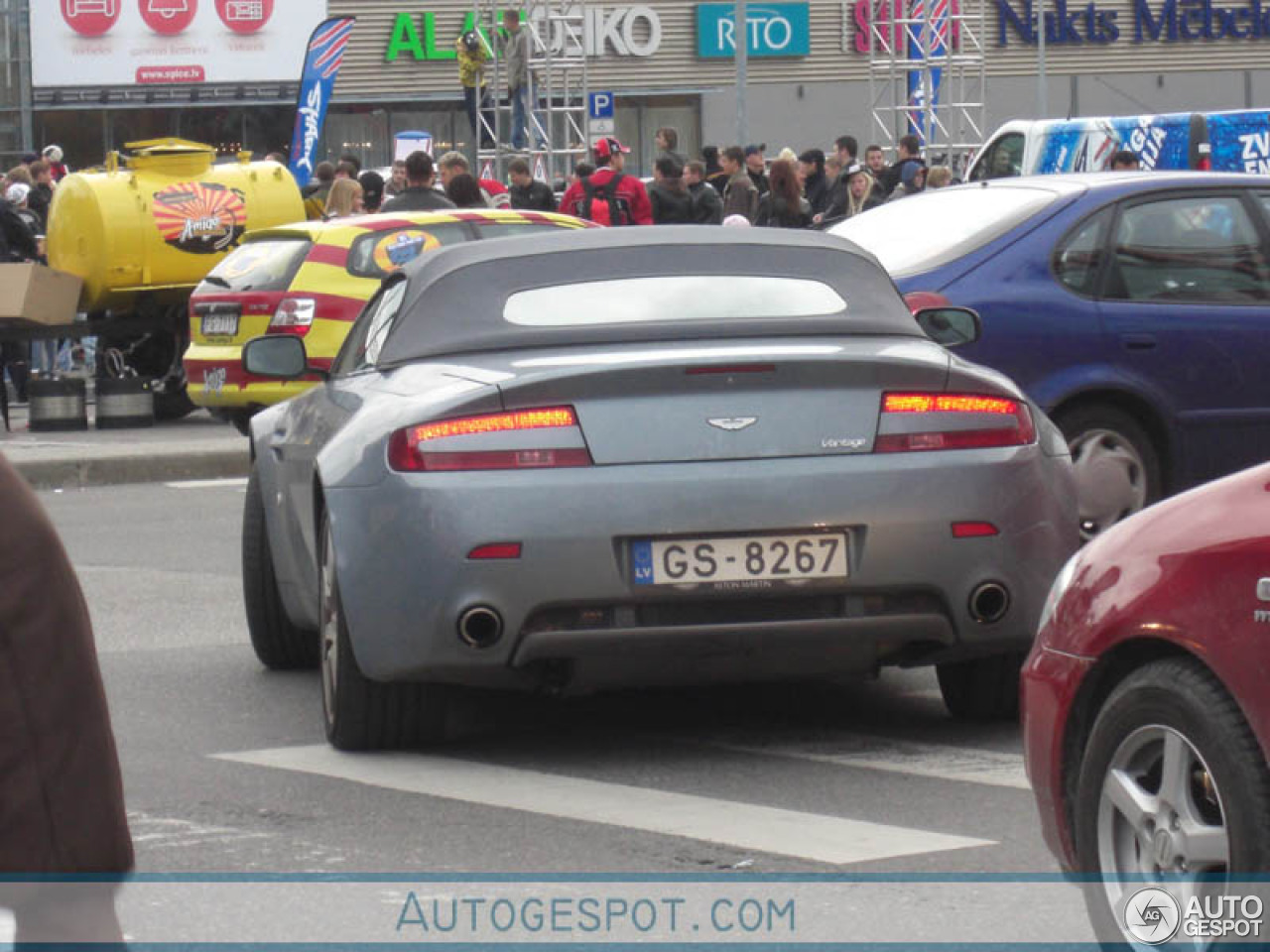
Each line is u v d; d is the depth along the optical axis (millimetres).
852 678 21703
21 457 43281
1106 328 27562
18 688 5602
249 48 130375
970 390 17312
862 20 139375
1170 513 11539
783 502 16656
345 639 17875
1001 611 17172
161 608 27375
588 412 16734
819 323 18594
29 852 5586
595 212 59750
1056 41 142500
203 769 17953
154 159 55875
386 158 135875
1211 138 67250
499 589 16516
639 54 137250
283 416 21828
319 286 43875
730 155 63344
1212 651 10820
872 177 63844
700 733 19062
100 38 128750
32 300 53719
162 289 55344
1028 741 12367
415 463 16781
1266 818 10617
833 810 15992
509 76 89750
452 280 19000
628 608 16656
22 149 128750
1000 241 27750
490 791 16812
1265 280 28641
